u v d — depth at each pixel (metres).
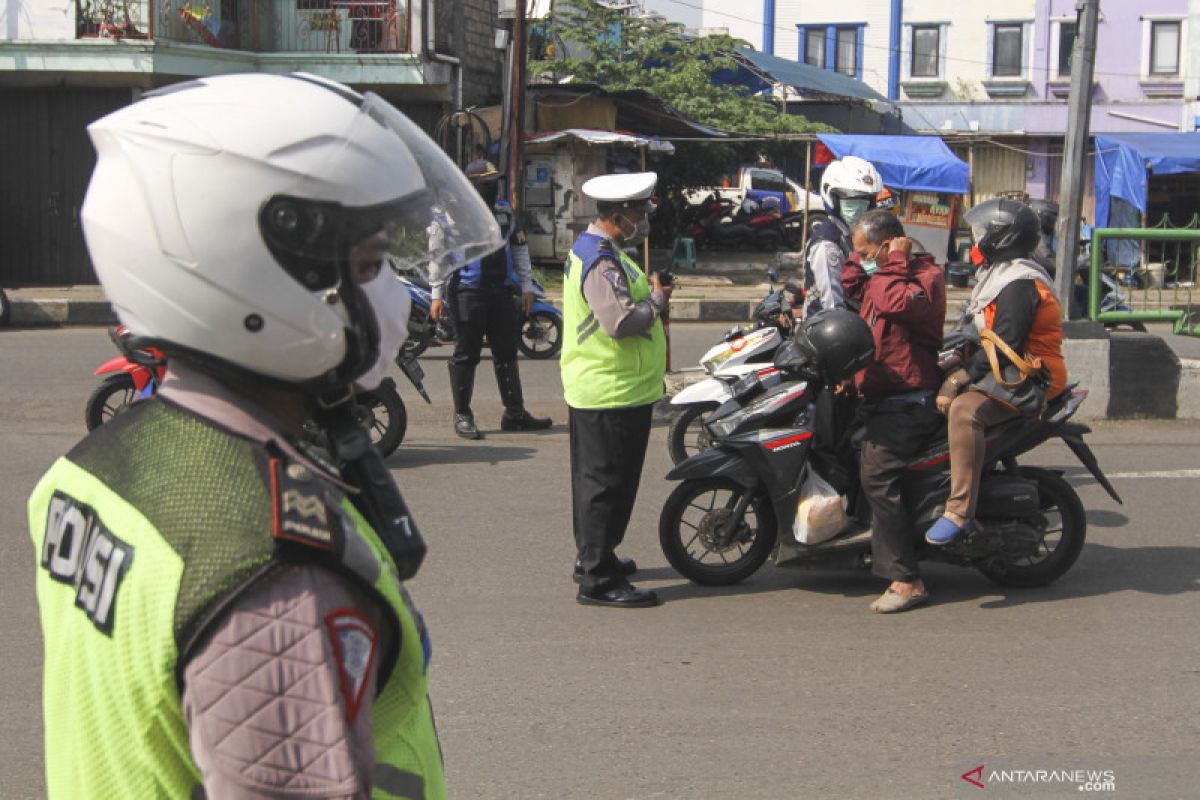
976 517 5.64
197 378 1.44
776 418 5.78
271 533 1.31
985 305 5.43
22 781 3.85
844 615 5.50
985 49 33.53
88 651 1.37
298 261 1.39
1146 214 24.31
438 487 7.73
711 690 4.62
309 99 1.44
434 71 19.94
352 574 1.34
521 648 5.05
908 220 22.09
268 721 1.27
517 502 7.39
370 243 1.45
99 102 19.16
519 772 3.94
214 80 1.48
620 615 5.48
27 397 10.48
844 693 4.60
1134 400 9.72
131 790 1.35
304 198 1.38
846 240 6.93
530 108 21.67
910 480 5.57
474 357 9.11
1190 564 6.21
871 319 5.55
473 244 1.64
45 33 18.23
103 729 1.36
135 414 1.48
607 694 4.58
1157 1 31.69
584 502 5.53
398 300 1.54
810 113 32.97
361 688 1.34
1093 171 32.56
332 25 19.62
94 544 1.38
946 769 3.97
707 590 5.88
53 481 1.51
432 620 5.38
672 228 24.66
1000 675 4.79
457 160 20.58
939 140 22.59
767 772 3.95
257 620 1.28
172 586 1.28
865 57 34.59
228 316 1.38
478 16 21.91
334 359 1.44
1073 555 5.80
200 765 1.29
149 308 1.39
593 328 5.38
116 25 18.28
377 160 1.44
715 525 5.84
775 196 26.72
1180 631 5.27
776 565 5.80
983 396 5.36
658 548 6.62
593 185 5.31
